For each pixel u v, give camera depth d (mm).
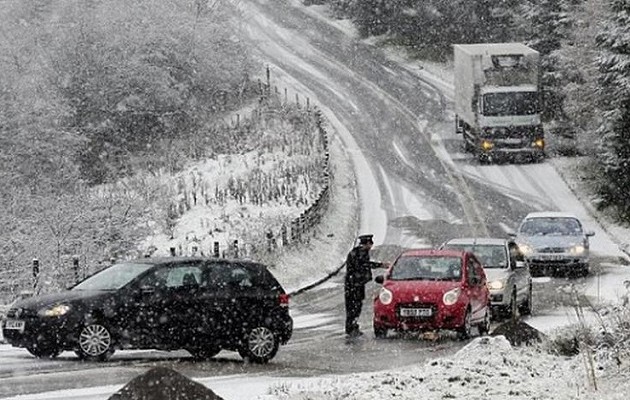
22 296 65625
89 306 47219
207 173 123688
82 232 85000
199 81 154875
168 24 150125
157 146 143375
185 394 28391
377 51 193375
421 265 58562
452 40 187875
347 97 167000
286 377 43031
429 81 176625
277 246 91000
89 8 145625
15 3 146500
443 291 55812
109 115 143000
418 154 139500
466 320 55938
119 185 121188
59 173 123438
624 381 35219
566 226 89750
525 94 130500
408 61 187625
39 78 135875
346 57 190000
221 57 157500
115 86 143125
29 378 41875
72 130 133000
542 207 117438
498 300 63875
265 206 107875
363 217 114125
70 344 47031
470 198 120562
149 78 145250
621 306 47781
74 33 142750
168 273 48406
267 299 49375
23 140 122500
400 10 194875
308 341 56781
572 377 36750
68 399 36688
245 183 114625
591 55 130500
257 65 169500
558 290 79812
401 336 58562
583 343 37906
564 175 128000
